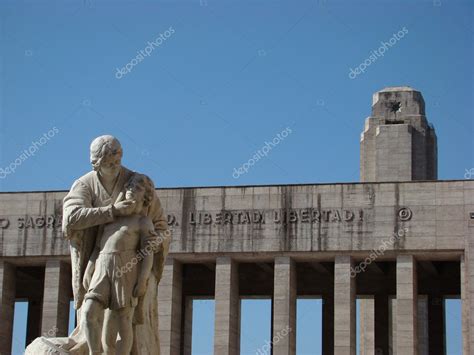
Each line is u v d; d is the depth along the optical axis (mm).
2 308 69750
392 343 75812
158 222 23062
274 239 67875
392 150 88812
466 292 64875
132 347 22062
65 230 21859
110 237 21500
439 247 65938
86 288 21828
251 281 73375
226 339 66812
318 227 67438
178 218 69062
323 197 67875
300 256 67750
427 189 66875
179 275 69500
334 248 67000
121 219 21766
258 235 68000
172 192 69312
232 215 68500
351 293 66500
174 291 68250
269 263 69938
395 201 67000
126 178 22641
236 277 69312
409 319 65438
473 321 64062
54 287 69312
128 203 21766
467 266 65312
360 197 67375
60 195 70562
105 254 21391
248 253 68000
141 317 21812
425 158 88750
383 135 89125
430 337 71688
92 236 22125
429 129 90000
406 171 88062
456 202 66375
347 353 65375
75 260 22109
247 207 68500
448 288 71812
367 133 90625
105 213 21625
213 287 73438
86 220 21641
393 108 91312
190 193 69125
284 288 67062
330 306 72812
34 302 77188
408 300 65688
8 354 69688
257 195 68562
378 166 88688
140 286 21391
